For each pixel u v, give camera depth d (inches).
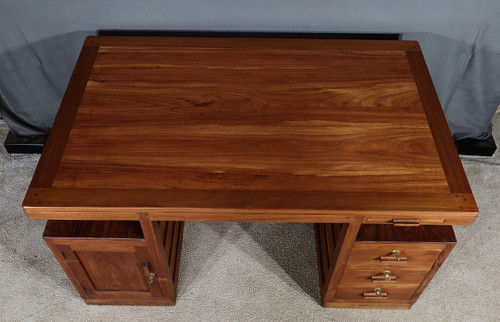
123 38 61.6
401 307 62.2
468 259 67.2
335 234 56.4
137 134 50.2
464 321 61.2
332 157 48.3
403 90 55.3
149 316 61.6
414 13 61.8
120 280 57.9
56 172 46.8
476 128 77.4
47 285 64.2
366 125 51.3
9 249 67.6
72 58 68.5
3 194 73.7
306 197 44.9
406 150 49.1
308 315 61.9
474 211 44.4
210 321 61.3
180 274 65.6
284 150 48.8
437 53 66.8
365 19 62.7
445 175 47.1
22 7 61.3
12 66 68.1
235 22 63.5
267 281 65.0
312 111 52.6
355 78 56.6
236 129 50.7
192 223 71.0
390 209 44.2
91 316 61.5
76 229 50.5
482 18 61.8
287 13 62.2
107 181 46.1
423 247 50.7
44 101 74.2
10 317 61.1
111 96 54.1
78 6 61.6
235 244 68.8
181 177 46.4
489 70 68.2
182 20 63.4
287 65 58.0
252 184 45.9
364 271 55.3
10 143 77.8
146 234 49.0
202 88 55.1
